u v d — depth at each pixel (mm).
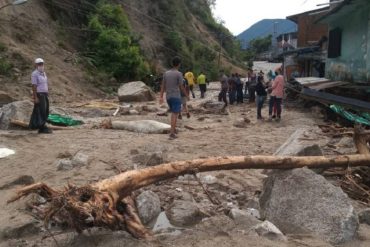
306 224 4934
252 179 6953
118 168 7422
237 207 5781
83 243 4434
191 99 26047
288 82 25250
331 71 21016
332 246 4500
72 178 6832
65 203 4254
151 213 5406
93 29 32219
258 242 4438
